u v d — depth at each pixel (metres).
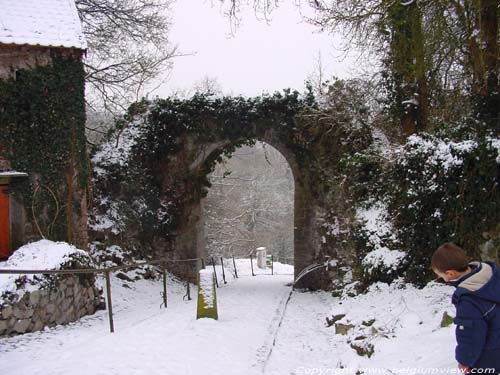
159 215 19.34
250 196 43.75
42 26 13.18
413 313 7.39
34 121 13.08
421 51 10.30
